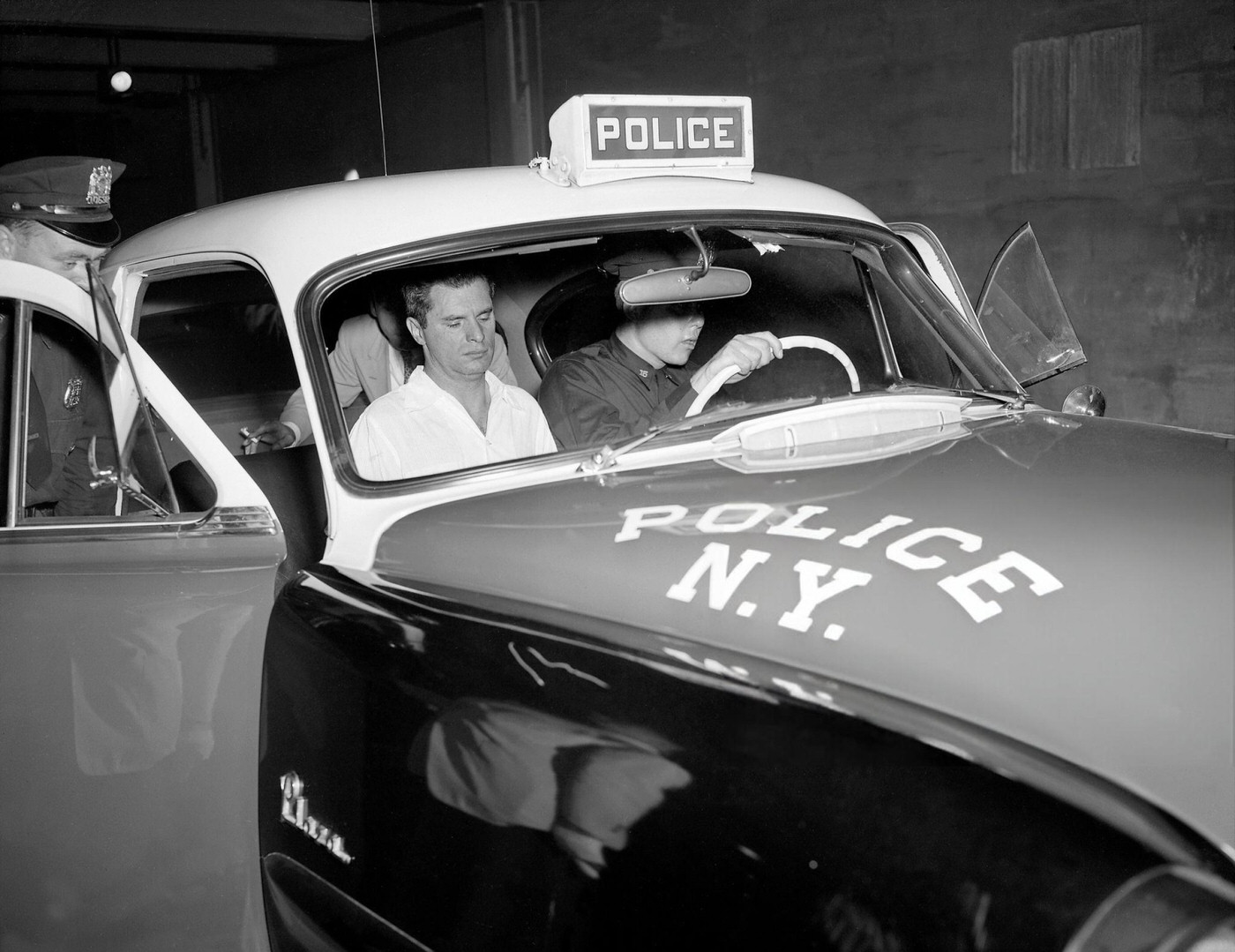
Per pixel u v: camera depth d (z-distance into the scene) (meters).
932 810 1.29
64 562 2.24
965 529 1.76
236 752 2.04
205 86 17.69
